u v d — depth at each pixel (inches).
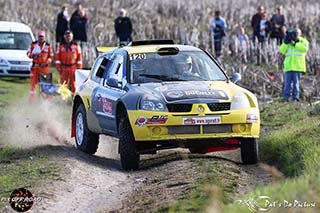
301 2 4097.0
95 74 1489.9
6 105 2178.9
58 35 3213.6
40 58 2394.2
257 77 2571.4
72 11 4060.0
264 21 3206.2
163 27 3619.6
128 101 1269.7
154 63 1364.4
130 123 1252.5
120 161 1366.9
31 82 2377.0
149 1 4151.1
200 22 3809.1
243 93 1294.3
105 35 3380.9
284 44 2246.6
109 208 1008.2
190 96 1263.5
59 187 1112.8
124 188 1131.3
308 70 2851.9
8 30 2974.9
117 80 1352.1
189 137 1249.4
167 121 1243.2
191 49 1408.7
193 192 988.6
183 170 1181.1
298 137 1365.7
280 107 2026.3
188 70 1362.0
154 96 1263.5
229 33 3599.9
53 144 1523.1
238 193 1011.9
